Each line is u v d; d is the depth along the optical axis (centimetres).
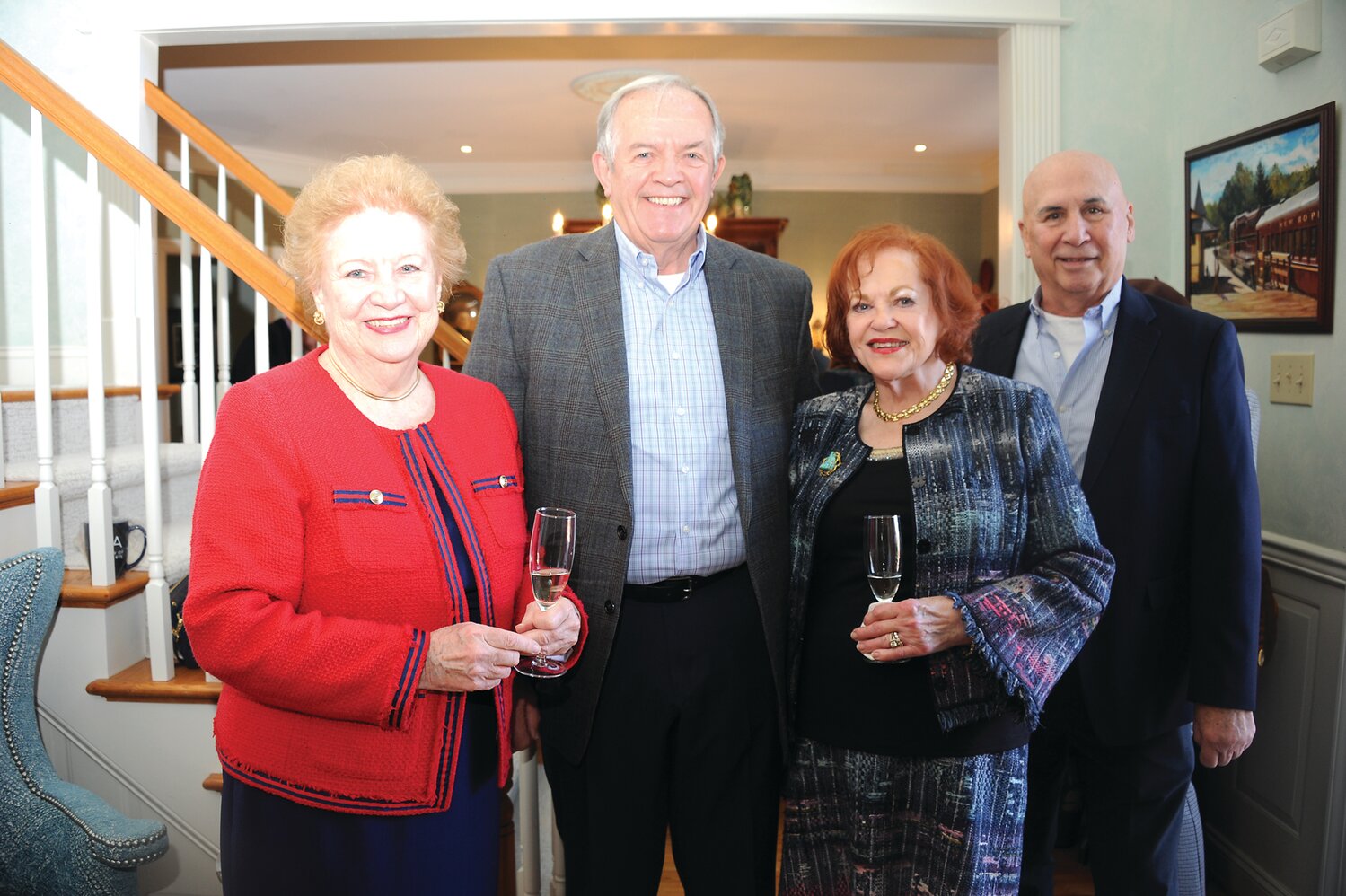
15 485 219
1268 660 235
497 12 322
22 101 330
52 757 206
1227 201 255
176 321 698
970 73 511
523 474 158
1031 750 181
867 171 749
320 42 462
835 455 150
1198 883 197
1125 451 171
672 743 153
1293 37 219
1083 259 180
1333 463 217
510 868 181
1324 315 217
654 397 154
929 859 135
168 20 328
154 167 196
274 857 114
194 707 203
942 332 143
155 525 201
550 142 672
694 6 318
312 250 117
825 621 146
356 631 110
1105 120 304
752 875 153
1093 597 135
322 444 115
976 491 139
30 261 336
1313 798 218
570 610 124
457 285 132
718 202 706
